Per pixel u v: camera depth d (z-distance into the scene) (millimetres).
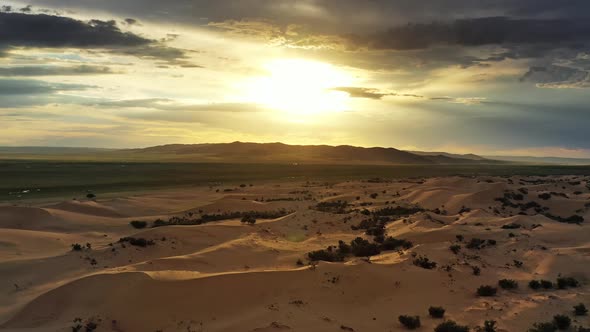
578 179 103312
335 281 23031
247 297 20766
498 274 26734
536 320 18922
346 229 42375
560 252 30641
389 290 22828
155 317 18594
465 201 59125
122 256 29031
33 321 18328
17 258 27656
